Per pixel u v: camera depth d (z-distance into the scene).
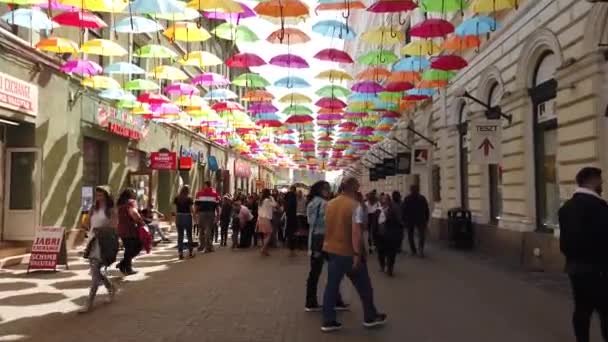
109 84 14.98
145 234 11.61
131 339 6.41
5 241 13.52
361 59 14.24
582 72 10.23
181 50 26.48
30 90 13.59
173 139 26.80
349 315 7.78
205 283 10.47
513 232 13.72
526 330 6.86
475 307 8.24
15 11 11.46
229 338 6.46
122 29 11.73
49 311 7.92
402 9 9.88
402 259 14.35
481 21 11.59
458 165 19.28
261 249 16.97
